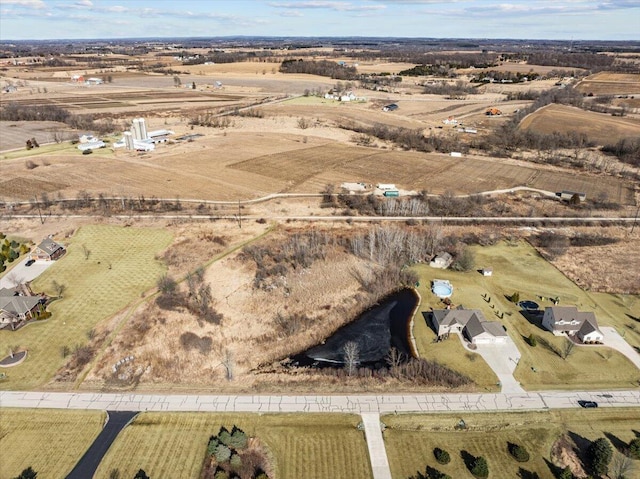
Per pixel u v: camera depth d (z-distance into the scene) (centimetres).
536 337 7306
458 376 6400
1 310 7300
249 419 5681
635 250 10306
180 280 8662
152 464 5081
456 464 5172
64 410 5762
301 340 7362
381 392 6150
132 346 6950
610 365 6688
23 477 4853
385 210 11700
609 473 5041
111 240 10194
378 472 5066
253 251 9650
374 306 8306
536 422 5703
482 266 9531
